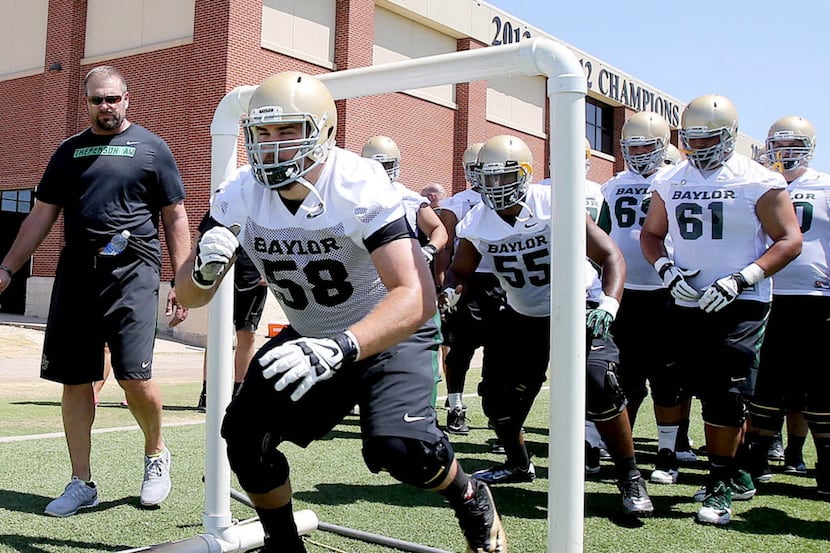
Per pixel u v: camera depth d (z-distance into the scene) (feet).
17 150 57.00
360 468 14.62
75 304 11.18
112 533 10.35
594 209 14.51
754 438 15.17
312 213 7.23
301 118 6.91
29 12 56.75
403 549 9.59
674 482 14.69
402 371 7.70
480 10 60.18
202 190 47.21
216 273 7.37
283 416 7.59
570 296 7.48
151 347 11.41
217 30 46.50
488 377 13.14
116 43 52.03
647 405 26.00
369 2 52.47
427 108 57.77
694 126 12.25
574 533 7.46
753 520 12.09
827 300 14.35
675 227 12.84
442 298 13.04
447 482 7.84
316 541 10.38
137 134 11.64
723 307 11.75
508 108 64.59
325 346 6.18
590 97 71.67
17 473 13.17
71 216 11.27
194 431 17.70
